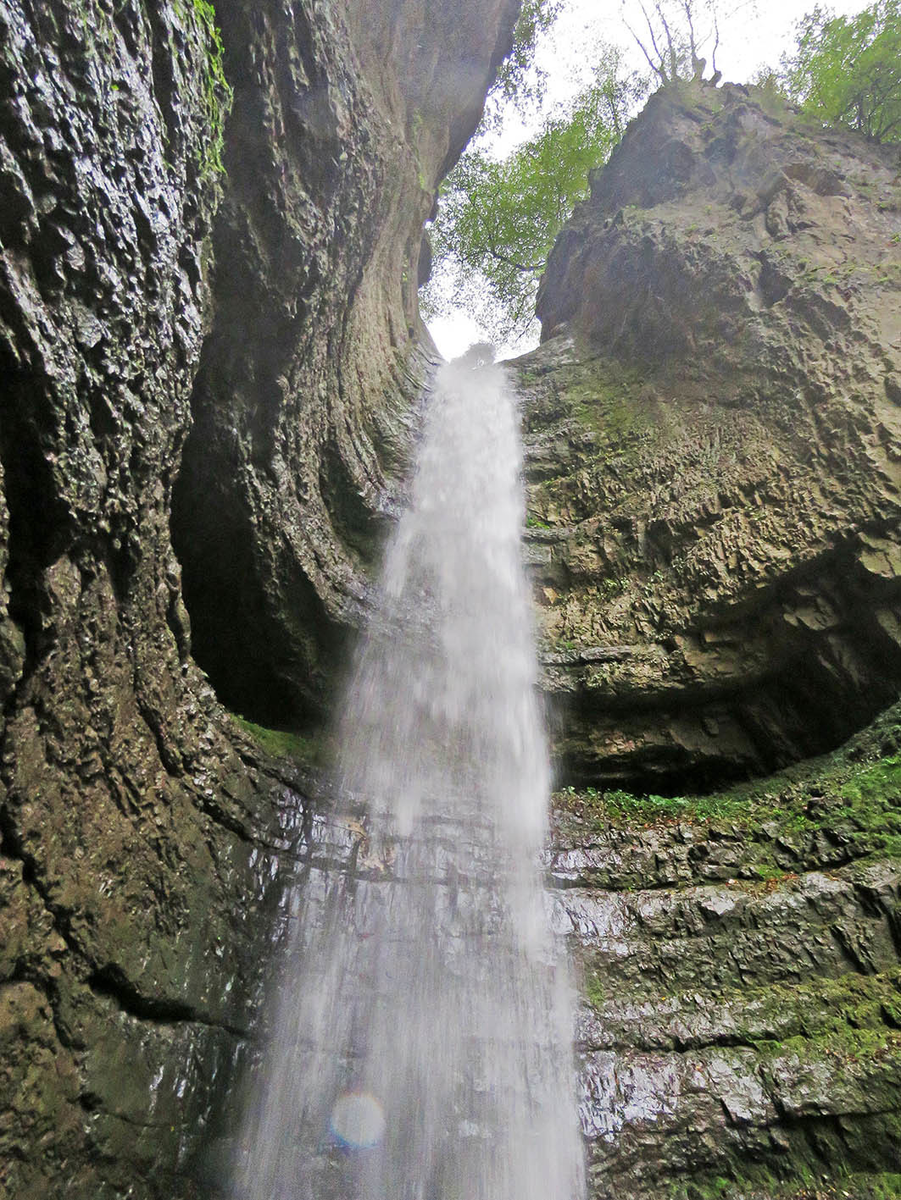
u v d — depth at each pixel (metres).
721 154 14.00
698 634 8.63
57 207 3.37
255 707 8.41
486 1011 5.39
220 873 5.41
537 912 6.20
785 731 8.41
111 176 3.70
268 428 6.86
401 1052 5.13
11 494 3.41
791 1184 4.31
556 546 10.55
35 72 3.15
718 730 8.63
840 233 10.93
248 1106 4.68
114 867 4.26
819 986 5.22
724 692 8.55
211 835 5.49
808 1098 4.57
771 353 9.88
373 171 7.84
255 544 7.16
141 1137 3.98
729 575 8.48
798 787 7.28
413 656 8.93
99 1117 3.77
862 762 7.05
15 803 3.45
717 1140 4.52
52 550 3.59
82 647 3.95
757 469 9.06
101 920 4.06
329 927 5.86
